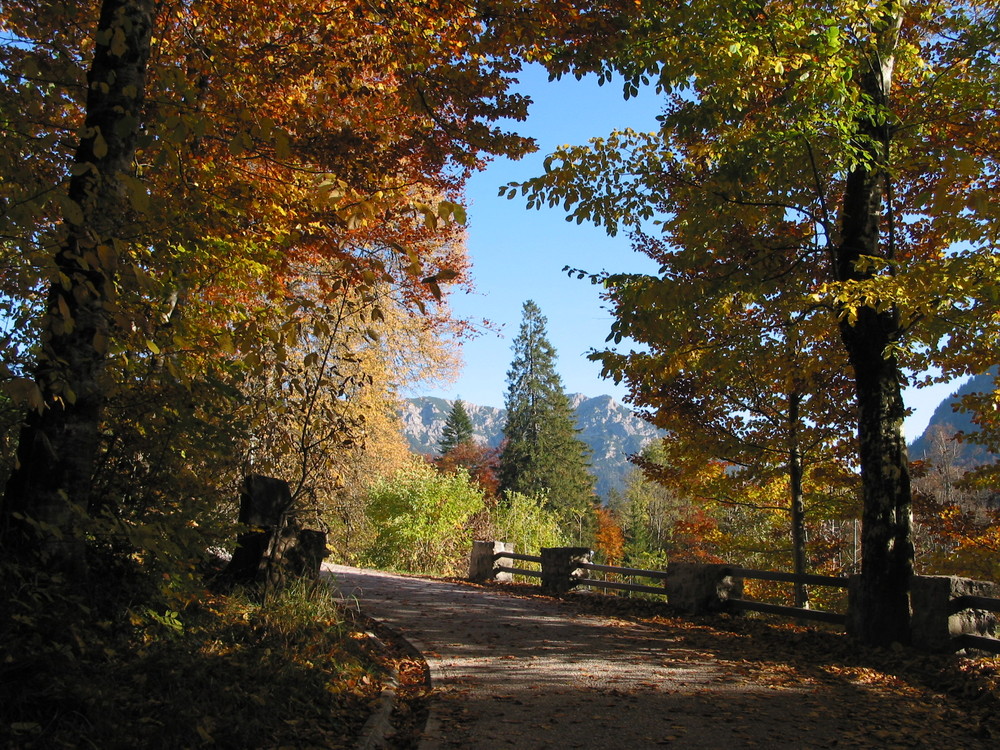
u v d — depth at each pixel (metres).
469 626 9.91
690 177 11.15
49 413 5.03
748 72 8.64
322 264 11.85
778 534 16.88
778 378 12.59
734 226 11.73
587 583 13.72
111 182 4.89
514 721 5.80
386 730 5.49
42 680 3.95
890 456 9.28
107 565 5.56
